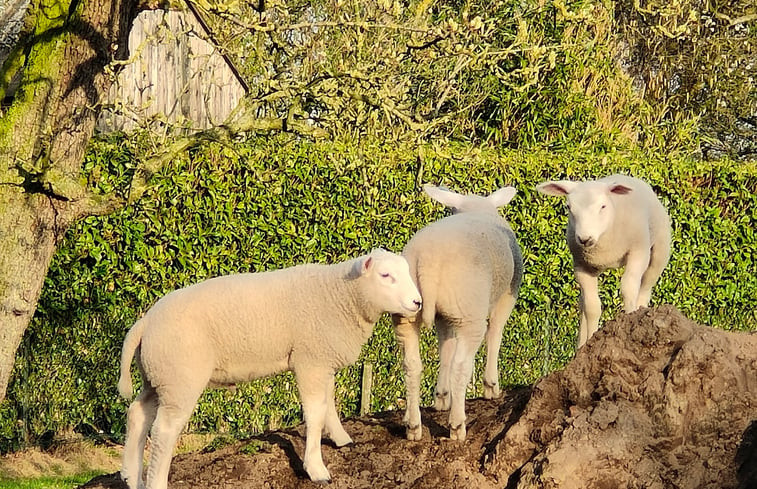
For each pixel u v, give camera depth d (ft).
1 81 22.94
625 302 30.91
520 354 45.42
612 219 30.14
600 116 64.59
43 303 38.78
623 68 79.51
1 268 21.79
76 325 39.37
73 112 22.50
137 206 39.04
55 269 38.68
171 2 23.04
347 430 28.27
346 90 21.65
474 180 45.09
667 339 24.04
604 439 22.67
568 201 30.50
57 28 22.47
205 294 23.93
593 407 23.89
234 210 40.55
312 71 24.14
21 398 38.99
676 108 80.28
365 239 42.32
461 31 20.02
